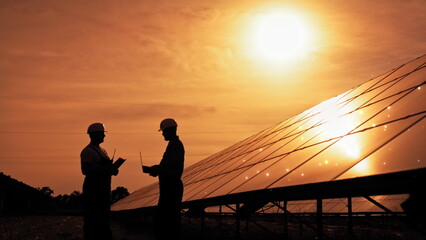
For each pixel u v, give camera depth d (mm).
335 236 14445
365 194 5770
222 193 10414
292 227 19922
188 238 15000
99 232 7480
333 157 7289
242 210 13539
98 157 7684
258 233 16203
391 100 8500
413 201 4762
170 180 7652
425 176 4484
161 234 7555
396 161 5285
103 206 7559
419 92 7664
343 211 20094
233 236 15109
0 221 26344
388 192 5285
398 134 6285
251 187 9000
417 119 6379
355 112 9719
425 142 5324
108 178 7688
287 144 11453
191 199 12750
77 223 24312
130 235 15805
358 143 7121
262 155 12500
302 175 7387
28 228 19344
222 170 14977
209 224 23297
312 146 9188
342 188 5785
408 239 13430
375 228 18875
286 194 7234
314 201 22344
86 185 7602
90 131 7895
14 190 49781
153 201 18094
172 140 7781
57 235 15266
